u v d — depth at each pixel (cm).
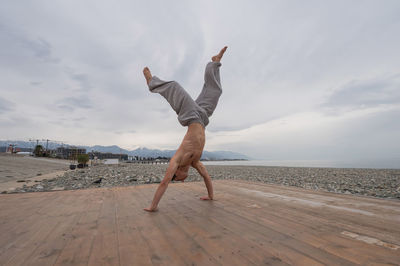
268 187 641
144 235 250
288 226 279
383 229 264
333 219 309
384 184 1097
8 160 2581
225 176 1611
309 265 174
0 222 305
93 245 220
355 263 178
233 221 303
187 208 388
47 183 1073
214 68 473
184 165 418
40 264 178
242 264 177
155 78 457
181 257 191
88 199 482
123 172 1877
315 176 1605
